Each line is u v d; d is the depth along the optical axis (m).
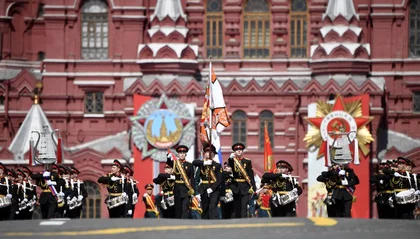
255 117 177.00
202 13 180.62
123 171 117.69
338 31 175.62
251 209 124.88
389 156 172.12
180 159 108.50
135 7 179.88
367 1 180.00
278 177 110.75
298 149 174.88
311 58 176.12
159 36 176.38
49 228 91.44
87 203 173.38
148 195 132.38
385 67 179.12
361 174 170.00
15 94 179.50
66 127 179.88
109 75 180.12
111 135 179.50
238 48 180.62
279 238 87.62
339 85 173.00
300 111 174.50
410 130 178.75
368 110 171.25
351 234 89.62
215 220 97.31
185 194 107.81
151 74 176.12
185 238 86.94
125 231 89.88
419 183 111.44
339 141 110.88
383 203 111.62
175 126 171.38
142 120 171.88
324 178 110.62
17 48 182.88
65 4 180.50
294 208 111.56
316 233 90.00
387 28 179.38
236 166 107.94
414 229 92.44
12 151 172.00
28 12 183.25
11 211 114.50
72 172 119.31
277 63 180.12
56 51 180.38
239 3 180.88
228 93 176.75
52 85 180.12
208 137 116.88
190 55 176.12
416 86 178.62
